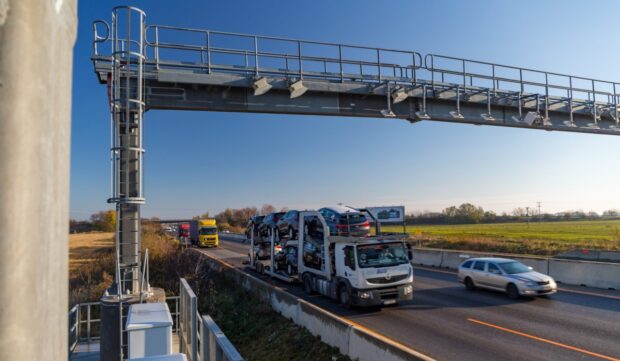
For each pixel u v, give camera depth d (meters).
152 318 5.66
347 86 17.11
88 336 10.73
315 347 10.73
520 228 76.75
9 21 0.77
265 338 13.12
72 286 21.31
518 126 20.94
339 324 10.09
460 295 16.91
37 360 0.79
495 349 9.76
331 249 16.39
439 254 27.53
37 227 0.80
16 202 0.76
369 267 14.33
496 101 20.03
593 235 51.84
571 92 21.77
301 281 18.89
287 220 21.11
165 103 14.72
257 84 15.23
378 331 11.66
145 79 14.29
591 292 16.89
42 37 0.83
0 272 0.74
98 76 12.49
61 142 0.91
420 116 18.31
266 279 22.95
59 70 0.90
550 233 57.75
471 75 19.14
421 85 18.25
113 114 9.34
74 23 1.00
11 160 0.76
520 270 16.66
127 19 9.06
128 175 9.38
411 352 7.55
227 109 15.62
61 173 0.91
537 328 11.52
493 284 16.86
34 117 0.80
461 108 19.75
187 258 23.89
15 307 0.75
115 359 8.19
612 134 23.91
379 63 17.34
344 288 15.13
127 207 9.50
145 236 30.95
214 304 17.58
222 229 98.75
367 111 17.84
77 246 50.56
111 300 8.54
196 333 6.71
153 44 13.95
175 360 3.80
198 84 14.98
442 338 10.76
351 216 17.66
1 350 0.73
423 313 13.80
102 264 26.28
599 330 11.17
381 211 19.31
